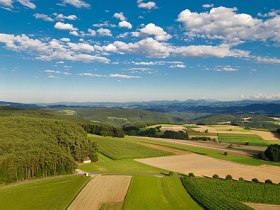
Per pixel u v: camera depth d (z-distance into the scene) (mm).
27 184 88500
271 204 74438
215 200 71875
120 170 111250
